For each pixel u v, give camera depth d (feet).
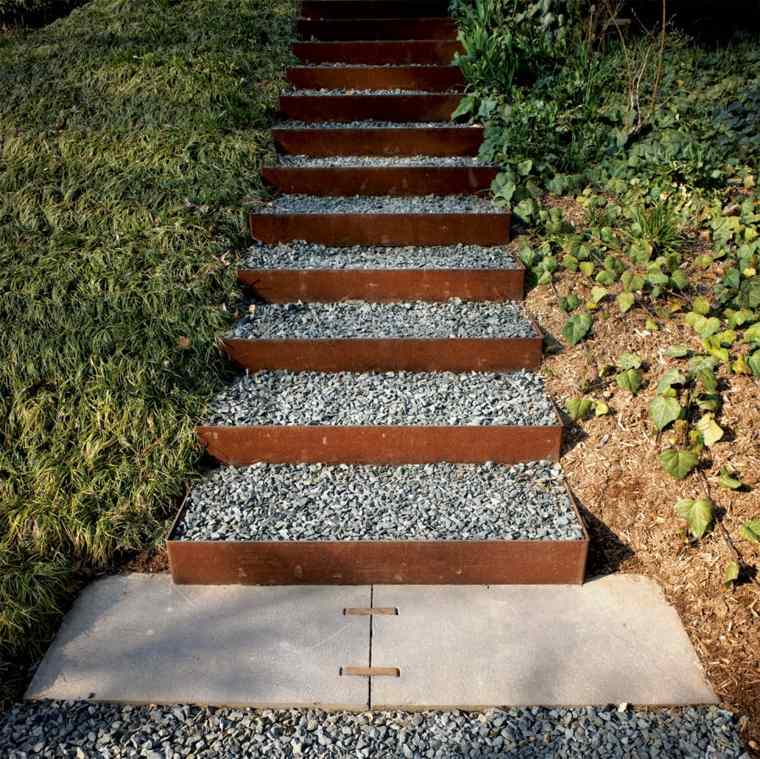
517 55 16.21
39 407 9.32
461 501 8.68
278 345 10.42
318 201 13.66
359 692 6.82
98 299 10.48
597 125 14.56
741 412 8.82
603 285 11.25
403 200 13.80
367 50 17.74
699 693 6.77
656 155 13.53
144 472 8.93
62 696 6.84
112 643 7.38
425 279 11.60
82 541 8.38
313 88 16.97
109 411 9.28
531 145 13.99
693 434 8.69
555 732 6.45
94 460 8.96
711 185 13.03
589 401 9.57
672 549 8.11
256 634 7.46
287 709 6.75
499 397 9.93
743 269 10.83
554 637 7.36
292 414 9.55
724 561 7.75
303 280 11.58
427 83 16.96
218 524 8.36
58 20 20.33
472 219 12.67
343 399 9.91
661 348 10.07
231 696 6.81
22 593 7.62
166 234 11.65
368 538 8.05
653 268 10.96
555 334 10.86
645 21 19.57
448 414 9.54
